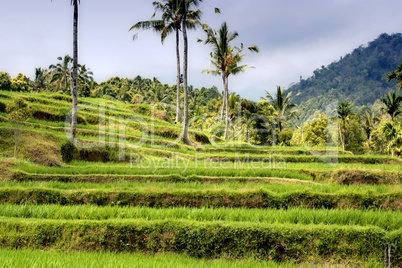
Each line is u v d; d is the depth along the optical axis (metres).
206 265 7.58
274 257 8.62
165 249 8.79
